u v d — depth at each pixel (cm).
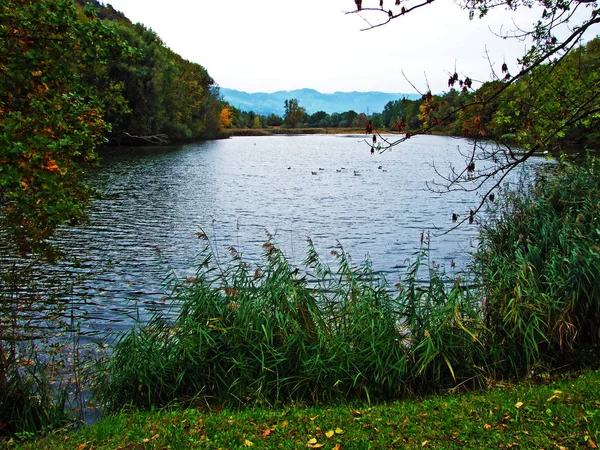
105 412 671
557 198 1018
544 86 633
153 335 737
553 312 753
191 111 9325
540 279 818
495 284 801
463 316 739
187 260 1552
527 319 742
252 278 777
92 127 719
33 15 588
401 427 532
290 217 2312
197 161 5366
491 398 600
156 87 6525
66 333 962
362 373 673
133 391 682
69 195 667
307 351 700
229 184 3519
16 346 809
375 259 1581
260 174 4253
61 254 730
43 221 617
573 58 668
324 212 2444
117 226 2047
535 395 590
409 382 688
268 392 673
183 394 696
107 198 2764
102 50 636
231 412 626
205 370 701
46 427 632
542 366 722
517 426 511
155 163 4953
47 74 618
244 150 7694
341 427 546
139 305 1159
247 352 707
